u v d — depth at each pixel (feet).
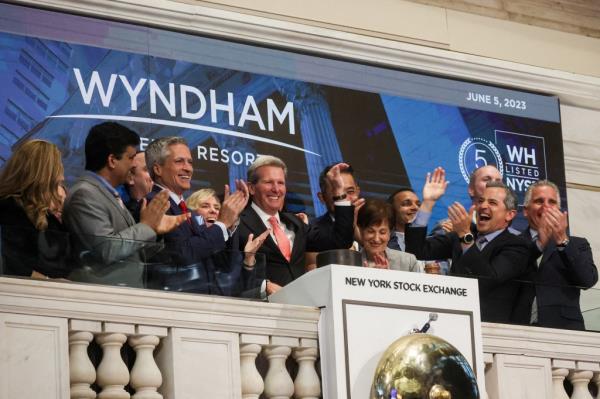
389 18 30.01
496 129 30.22
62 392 18.51
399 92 29.14
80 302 19.01
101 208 21.50
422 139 29.12
